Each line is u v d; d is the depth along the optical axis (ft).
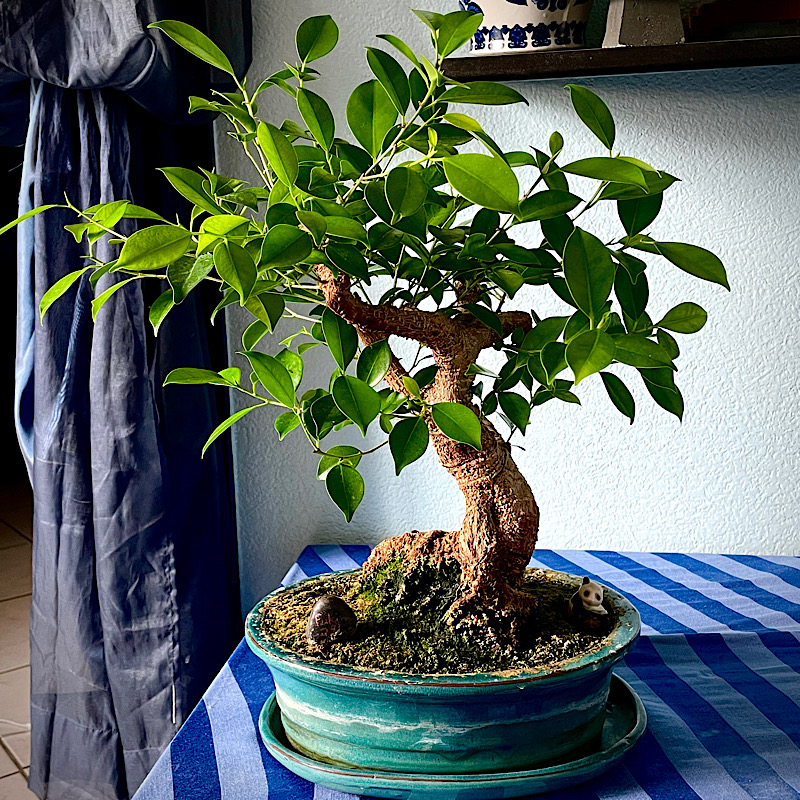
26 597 7.73
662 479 4.78
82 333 4.06
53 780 4.29
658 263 4.60
